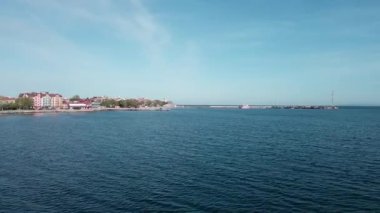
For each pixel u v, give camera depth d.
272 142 81.50
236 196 36.34
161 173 47.19
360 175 45.31
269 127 131.88
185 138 91.62
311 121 176.12
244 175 45.53
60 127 128.50
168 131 114.19
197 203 34.28
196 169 49.62
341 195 36.53
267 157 59.47
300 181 42.19
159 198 35.94
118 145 77.25
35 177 45.12
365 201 34.62
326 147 72.12
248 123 158.75
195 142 82.50
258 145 75.88
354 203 34.06
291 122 167.12
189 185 40.75
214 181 42.53
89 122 160.62
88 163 54.72
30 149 70.38
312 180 42.69
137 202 34.78
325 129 121.19
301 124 150.62
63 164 53.91
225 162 54.91
